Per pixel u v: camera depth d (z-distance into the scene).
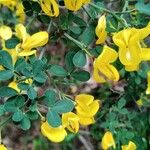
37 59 0.20
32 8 0.22
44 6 0.21
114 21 0.21
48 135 0.20
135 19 0.23
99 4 0.22
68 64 0.22
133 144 0.25
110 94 0.29
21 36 0.21
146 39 0.27
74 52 0.22
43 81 0.20
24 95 0.20
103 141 0.25
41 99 0.20
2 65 0.20
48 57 0.23
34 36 0.21
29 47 0.21
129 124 0.27
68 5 0.20
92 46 0.23
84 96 0.21
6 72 0.20
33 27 0.30
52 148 0.41
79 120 0.21
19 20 0.29
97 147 0.40
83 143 0.40
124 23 0.21
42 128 0.20
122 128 0.26
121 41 0.19
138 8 0.22
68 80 0.24
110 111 0.26
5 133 0.42
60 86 0.27
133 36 0.19
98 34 0.21
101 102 0.28
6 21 0.29
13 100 0.20
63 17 0.22
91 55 0.21
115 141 0.25
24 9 0.23
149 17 0.23
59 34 0.23
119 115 0.27
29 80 0.20
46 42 0.21
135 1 0.24
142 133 0.29
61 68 0.22
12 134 0.43
